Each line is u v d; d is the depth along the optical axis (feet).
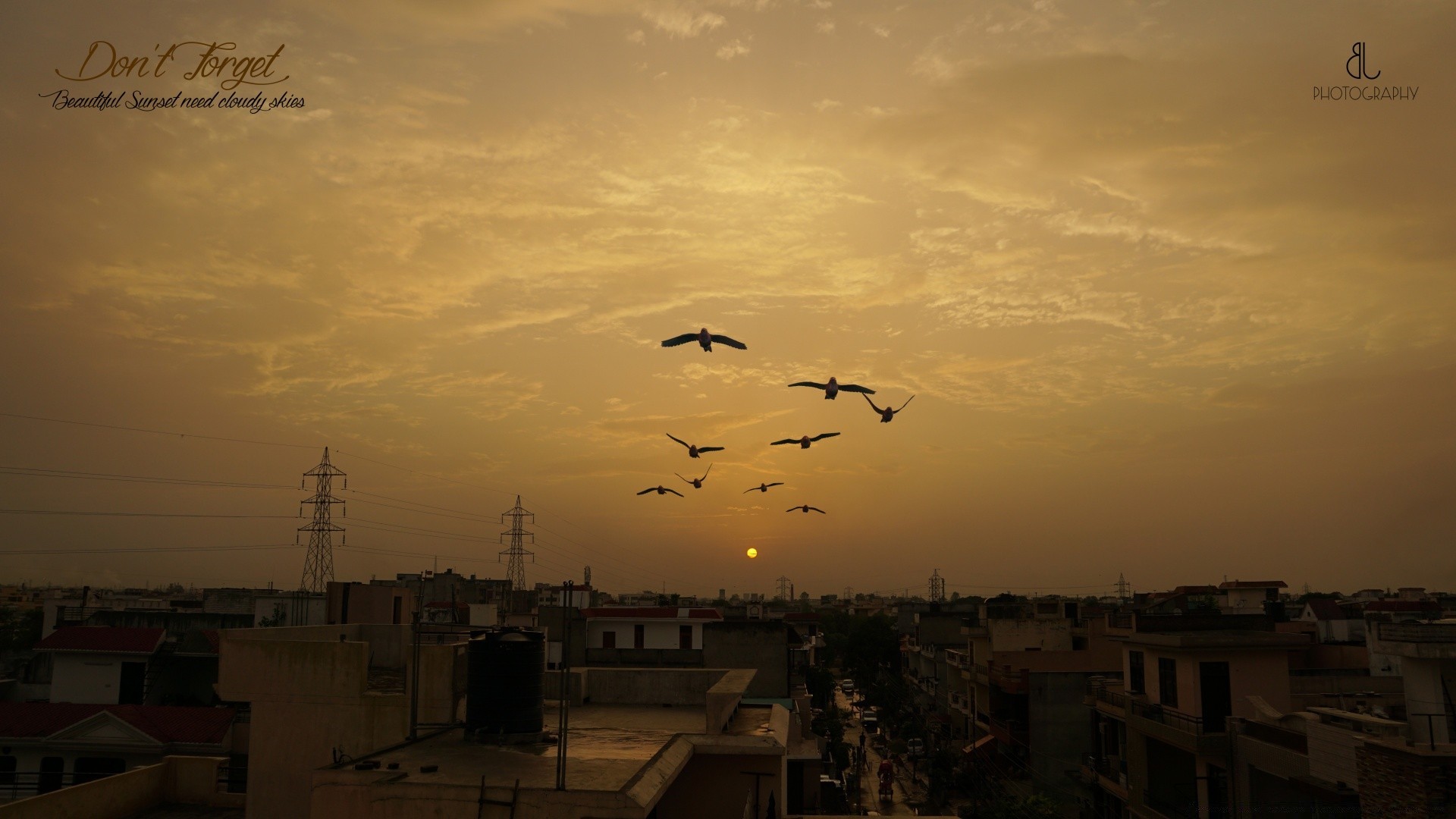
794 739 110.42
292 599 198.39
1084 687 169.07
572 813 37.86
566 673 40.06
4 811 52.11
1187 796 109.29
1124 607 238.89
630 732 54.54
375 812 39.58
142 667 136.87
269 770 58.13
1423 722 72.08
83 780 106.83
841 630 540.93
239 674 59.67
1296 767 85.71
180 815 63.26
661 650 178.81
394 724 57.62
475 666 51.42
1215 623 120.98
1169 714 108.68
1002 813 145.59
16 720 111.65
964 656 228.43
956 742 221.66
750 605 294.25
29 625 234.99
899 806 175.01
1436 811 60.29
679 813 48.98
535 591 299.17
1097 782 136.15
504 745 49.49
